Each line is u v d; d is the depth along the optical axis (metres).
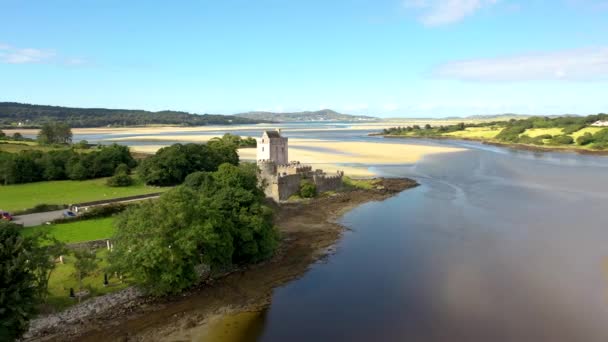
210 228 53.91
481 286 55.19
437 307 49.41
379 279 57.88
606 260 63.69
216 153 143.38
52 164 124.06
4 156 121.56
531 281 56.47
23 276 39.16
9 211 82.06
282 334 43.81
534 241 73.00
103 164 130.25
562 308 48.94
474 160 190.88
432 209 97.44
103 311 47.66
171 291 52.25
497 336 43.22
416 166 170.00
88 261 51.00
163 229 51.66
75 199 97.44
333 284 56.25
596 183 130.50
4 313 36.12
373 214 93.69
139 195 102.81
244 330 44.66
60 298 48.53
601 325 45.25
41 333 42.75
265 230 63.72
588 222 84.62
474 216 90.19
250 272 60.44
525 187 124.25
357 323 45.97
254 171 94.00
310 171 118.25
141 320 46.47
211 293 53.44
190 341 42.66
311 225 85.38
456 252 68.00
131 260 49.53
